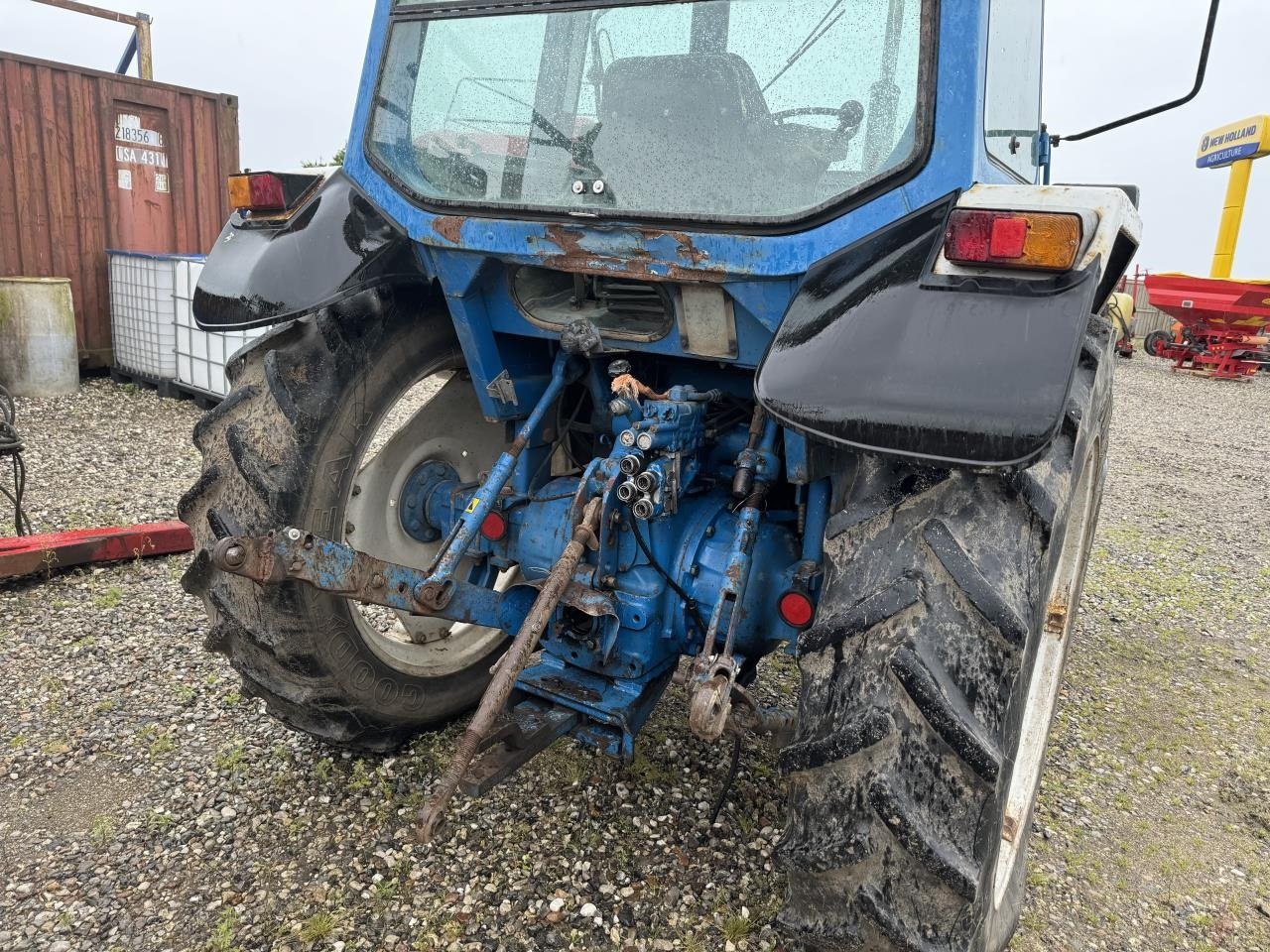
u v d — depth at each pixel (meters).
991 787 1.50
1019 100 2.39
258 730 2.85
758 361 2.02
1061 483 1.67
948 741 1.49
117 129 8.09
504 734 2.01
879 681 1.56
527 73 2.12
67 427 6.51
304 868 2.25
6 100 7.37
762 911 2.16
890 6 1.76
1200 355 14.33
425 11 2.25
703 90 1.94
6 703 2.95
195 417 7.10
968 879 1.47
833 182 1.83
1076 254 1.46
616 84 2.03
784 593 2.12
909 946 1.53
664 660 2.33
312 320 2.31
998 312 1.46
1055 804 2.80
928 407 1.41
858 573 1.65
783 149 1.87
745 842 2.41
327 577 1.83
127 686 3.09
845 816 1.57
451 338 2.56
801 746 1.61
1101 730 3.29
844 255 1.71
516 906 2.15
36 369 7.30
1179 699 3.57
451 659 2.84
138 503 4.99
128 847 2.31
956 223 1.50
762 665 3.51
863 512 1.69
